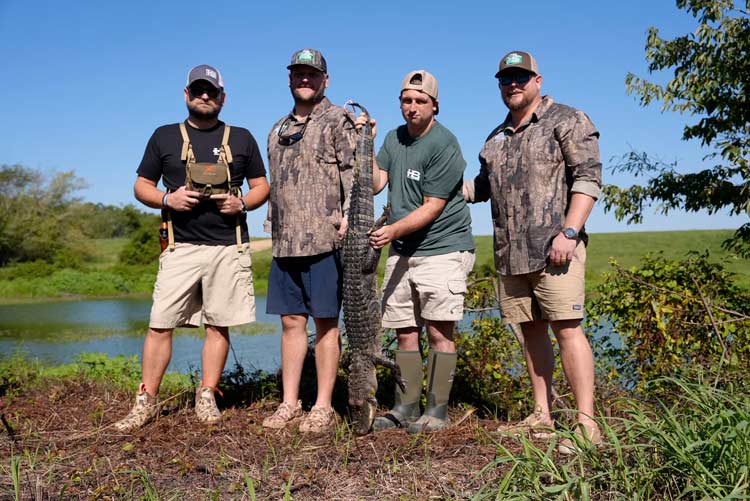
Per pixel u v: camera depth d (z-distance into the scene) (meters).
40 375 7.41
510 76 4.53
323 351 5.02
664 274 6.60
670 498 3.30
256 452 4.38
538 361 4.83
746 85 10.16
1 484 3.80
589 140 4.35
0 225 58.19
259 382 6.51
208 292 5.13
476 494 3.40
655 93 10.72
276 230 5.00
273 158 5.02
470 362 6.50
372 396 4.65
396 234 4.64
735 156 9.95
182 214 5.09
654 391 5.51
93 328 22.34
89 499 3.61
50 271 51.62
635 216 11.35
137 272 51.09
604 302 6.73
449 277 4.77
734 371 5.40
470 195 5.09
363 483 3.82
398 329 5.11
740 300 6.54
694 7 10.36
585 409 4.35
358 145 4.69
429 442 4.44
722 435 3.27
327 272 4.92
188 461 4.17
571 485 3.29
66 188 63.84
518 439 3.66
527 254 4.46
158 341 5.04
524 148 4.50
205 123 5.16
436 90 4.80
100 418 5.18
